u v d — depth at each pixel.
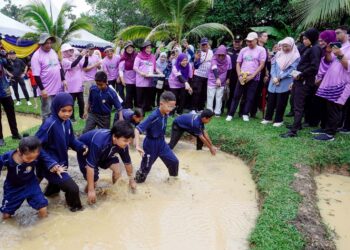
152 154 4.49
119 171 4.36
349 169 5.22
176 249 3.21
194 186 4.65
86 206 3.96
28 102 10.74
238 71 7.38
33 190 3.57
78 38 14.29
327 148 5.56
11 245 3.18
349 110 6.34
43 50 6.40
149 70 8.16
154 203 4.10
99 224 3.60
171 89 8.05
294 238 3.17
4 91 5.73
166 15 11.54
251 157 5.59
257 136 6.16
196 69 8.09
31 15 12.45
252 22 14.49
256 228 3.36
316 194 4.38
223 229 3.57
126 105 8.58
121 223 3.63
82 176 4.83
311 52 5.76
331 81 5.74
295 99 6.10
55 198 4.16
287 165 4.87
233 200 4.27
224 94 8.51
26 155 3.17
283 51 6.75
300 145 5.68
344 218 3.88
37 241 3.27
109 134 3.87
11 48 12.55
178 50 8.55
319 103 6.65
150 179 4.80
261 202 4.08
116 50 10.88
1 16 12.72
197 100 8.22
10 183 3.49
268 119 7.32
